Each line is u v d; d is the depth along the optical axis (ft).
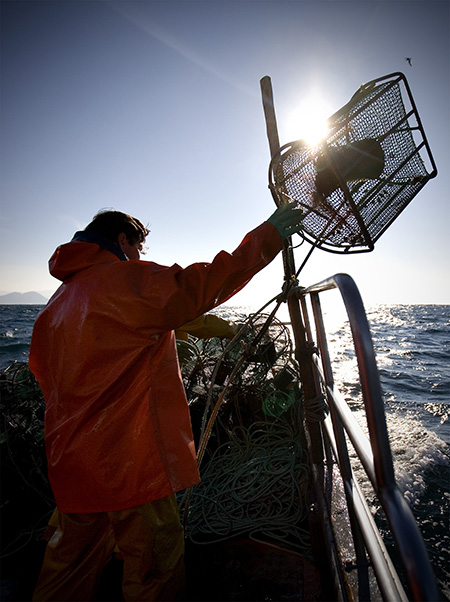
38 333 5.56
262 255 5.03
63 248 5.30
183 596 5.61
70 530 5.15
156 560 5.24
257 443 10.02
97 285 4.87
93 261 5.38
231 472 8.87
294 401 10.32
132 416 4.98
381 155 5.17
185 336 12.33
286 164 5.96
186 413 5.62
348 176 5.13
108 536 5.66
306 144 5.36
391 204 5.76
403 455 15.62
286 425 10.02
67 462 4.90
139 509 5.04
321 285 4.73
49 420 5.27
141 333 4.85
